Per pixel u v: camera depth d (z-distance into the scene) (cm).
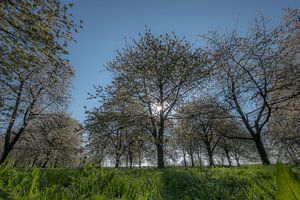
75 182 308
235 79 2227
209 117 2223
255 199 231
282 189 86
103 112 1931
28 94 2472
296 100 2106
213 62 2236
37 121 2881
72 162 3600
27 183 261
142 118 1988
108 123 1852
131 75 2116
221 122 2483
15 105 2330
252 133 2170
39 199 199
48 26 1177
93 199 215
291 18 2138
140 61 2162
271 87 2131
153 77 2153
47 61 1241
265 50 2128
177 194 332
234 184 379
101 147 1717
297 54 2086
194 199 284
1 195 194
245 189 309
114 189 301
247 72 2162
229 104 2252
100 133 1750
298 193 84
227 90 2280
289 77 2020
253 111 2191
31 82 2184
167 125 2305
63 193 225
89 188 295
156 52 2138
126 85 2088
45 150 3072
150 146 2067
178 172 581
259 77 2123
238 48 2219
